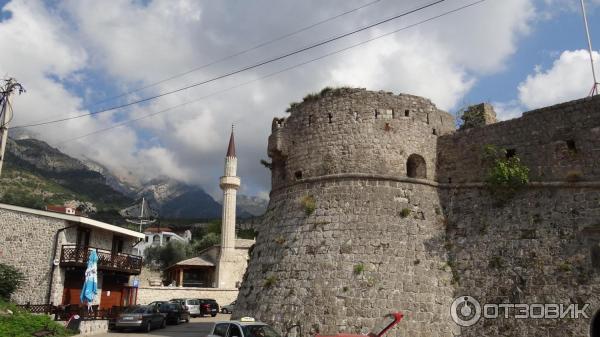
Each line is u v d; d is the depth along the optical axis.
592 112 22.58
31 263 38.22
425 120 27.91
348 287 23.33
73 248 38.50
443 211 26.48
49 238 38.69
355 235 24.66
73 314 33.38
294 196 27.47
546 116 24.08
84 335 29.61
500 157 25.14
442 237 25.52
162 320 36.56
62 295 38.09
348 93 27.66
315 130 27.84
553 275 21.33
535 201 23.44
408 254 24.36
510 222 23.78
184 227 142.50
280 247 26.42
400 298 23.05
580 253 21.03
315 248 24.95
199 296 59.16
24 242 38.75
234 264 68.56
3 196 124.56
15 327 26.59
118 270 42.00
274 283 25.38
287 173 28.55
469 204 25.81
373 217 25.06
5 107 28.89
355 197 25.66
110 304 43.50
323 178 26.64
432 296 23.50
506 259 23.05
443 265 24.58
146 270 91.75
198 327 37.75
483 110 29.38
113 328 33.91
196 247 102.06
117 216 127.31
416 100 28.06
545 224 22.58
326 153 27.06
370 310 22.69
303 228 26.00
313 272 24.30
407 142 26.98
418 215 25.67
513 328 21.53
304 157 27.84
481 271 23.59
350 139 26.77
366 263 23.86
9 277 36.56
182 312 42.00
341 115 27.34
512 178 24.05
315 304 23.39
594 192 21.64
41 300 37.16
